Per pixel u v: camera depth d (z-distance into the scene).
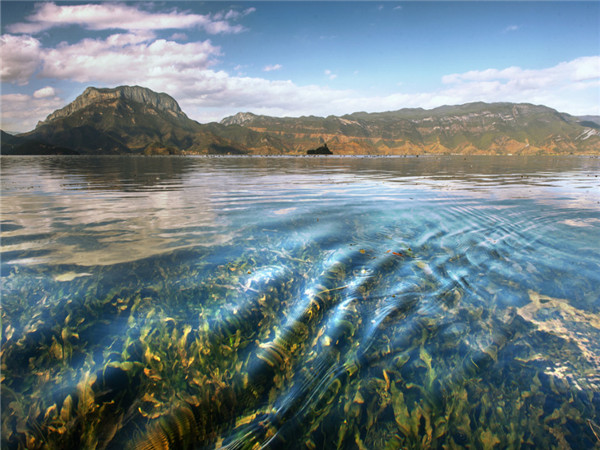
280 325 2.55
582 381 2.02
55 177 18.20
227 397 1.96
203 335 2.38
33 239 4.75
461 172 23.56
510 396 1.95
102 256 3.94
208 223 5.94
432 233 5.28
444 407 1.90
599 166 34.78
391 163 45.47
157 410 1.86
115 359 2.12
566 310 2.82
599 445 1.65
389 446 1.71
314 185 13.80
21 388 1.89
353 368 2.16
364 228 5.57
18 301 2.74
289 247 4.40
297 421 1.83
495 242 4.81
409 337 2.45
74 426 1.75
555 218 6.49
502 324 2.61
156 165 37.81
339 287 3.19
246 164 42.88
